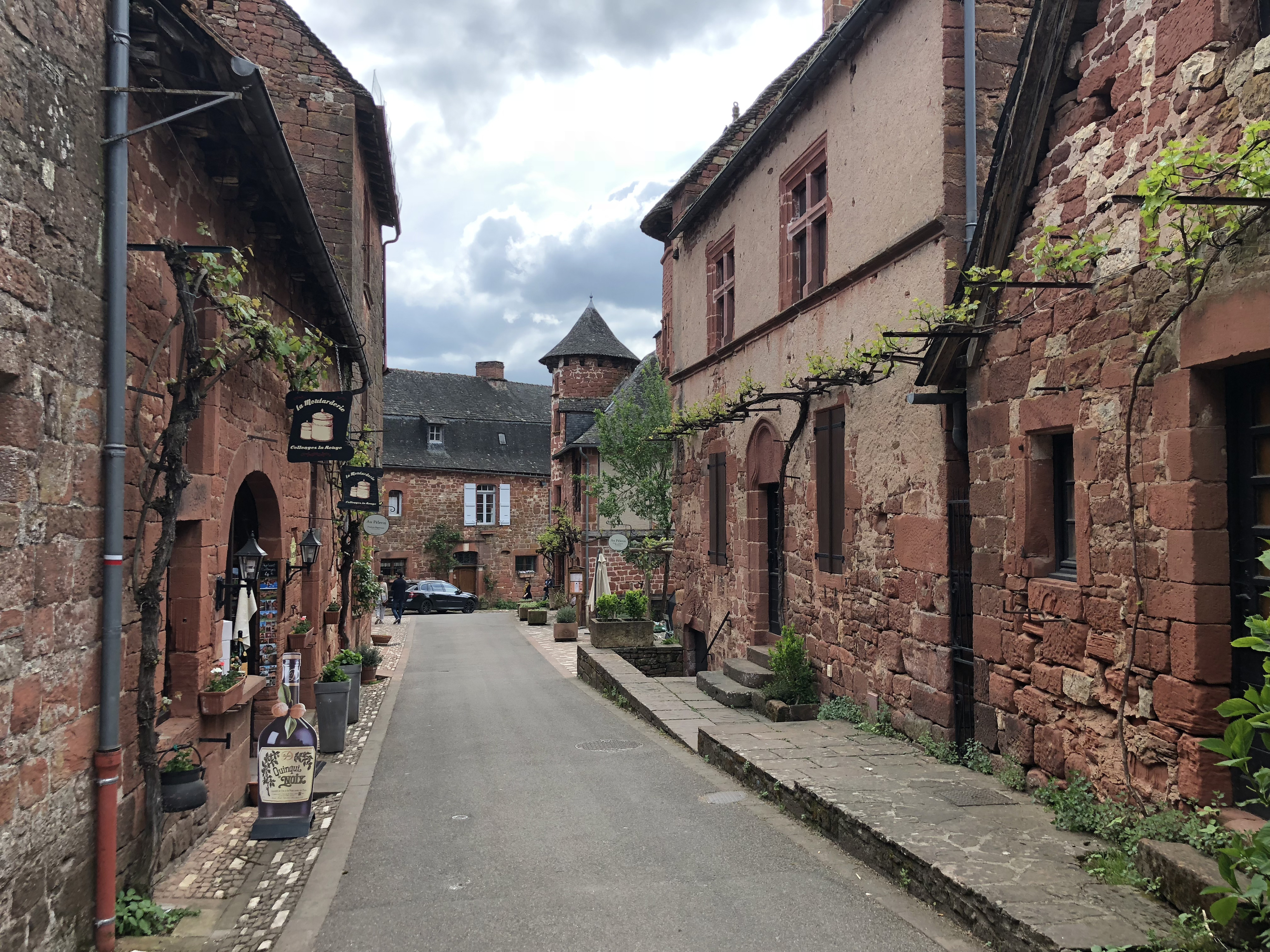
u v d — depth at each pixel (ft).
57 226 13.74
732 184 43.37
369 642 72.79
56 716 13.69
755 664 39.09
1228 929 12.23
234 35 45.29
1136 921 13.19
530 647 73.72
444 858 19.52
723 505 45.60
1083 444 18.40
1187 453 15.42
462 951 14.73
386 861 19.47
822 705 32.37
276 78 45.60
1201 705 15.10
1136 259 16.94
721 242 45.52
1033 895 14.24
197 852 20.34
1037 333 20.15
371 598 58.13
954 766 23.16
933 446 25.32
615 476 97.25
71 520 14.19
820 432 33.55
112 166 15.39
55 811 13.62
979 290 21.94
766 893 16.76
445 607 126.41
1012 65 25.04
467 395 159.74
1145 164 16.94
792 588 36.47
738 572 42.73
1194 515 15.31
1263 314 13.75
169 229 19.02
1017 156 20.76
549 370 131.75
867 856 18.07
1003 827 17.84
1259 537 14.85
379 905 16.89
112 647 15.21
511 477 150.00
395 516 139.95
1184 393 15.53
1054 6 19.42
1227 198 13.04
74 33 14.33
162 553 16.72
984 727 22.48
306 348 21.90
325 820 22.98
